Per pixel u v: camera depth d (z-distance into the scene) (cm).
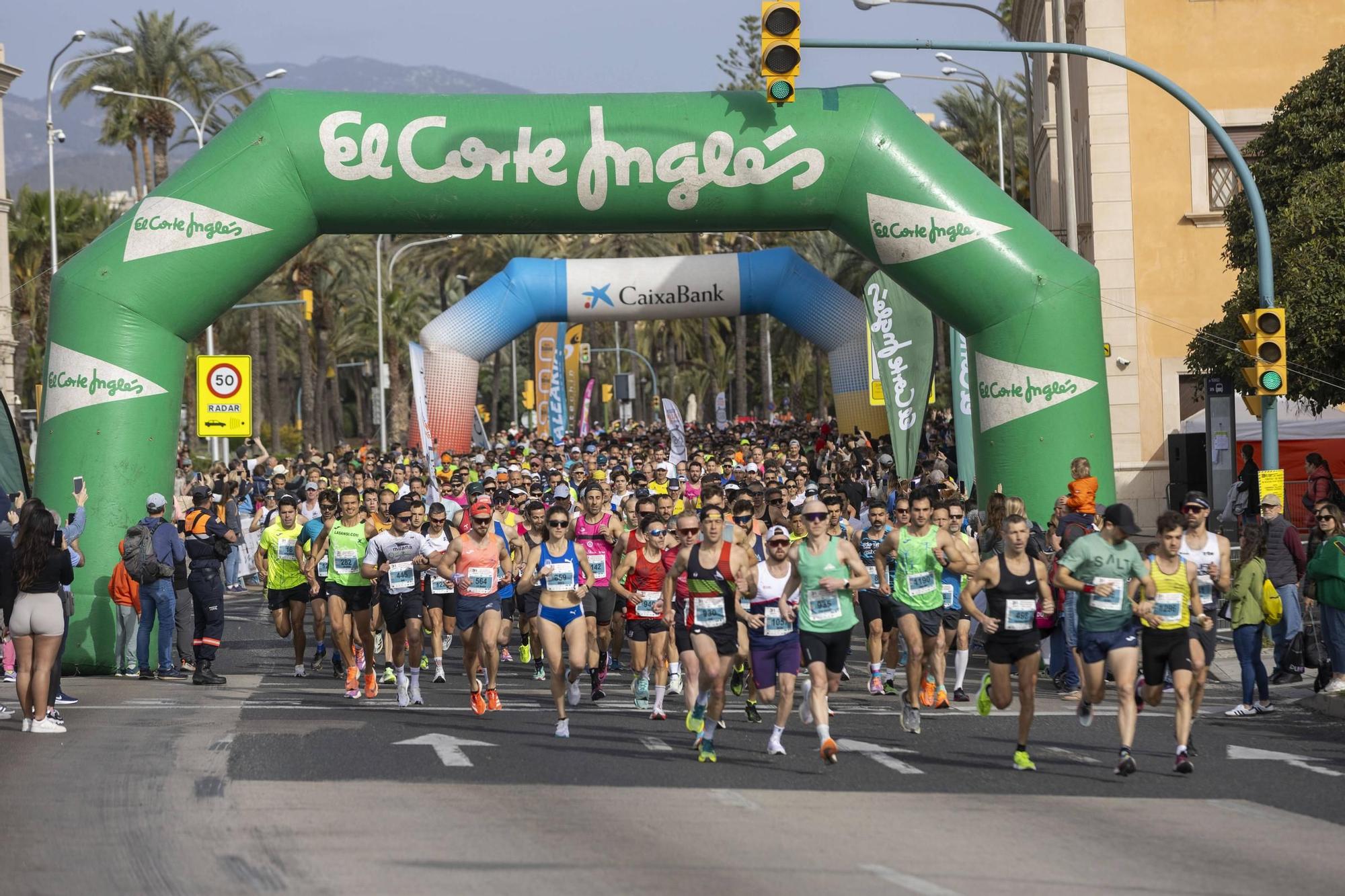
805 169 5006
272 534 4631
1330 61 6284
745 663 3638
